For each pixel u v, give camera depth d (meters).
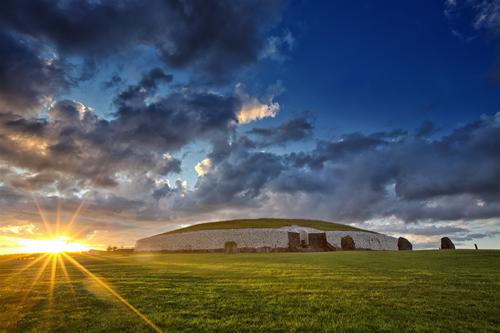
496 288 18.42
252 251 68.94
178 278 23.34
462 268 27.03
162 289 18.88
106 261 42.34
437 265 29.44
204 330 11.72
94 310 14.55
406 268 27.70
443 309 13.99
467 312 13.61
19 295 18.25
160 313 13.79
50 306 15.52
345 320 12.60
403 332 11.34
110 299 16.55
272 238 75.88
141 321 12.83
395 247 85.25
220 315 13.43
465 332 11.32
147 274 25.94
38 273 29.09
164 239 81.81
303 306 14.65
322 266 30.25
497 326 11.95
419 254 40.69
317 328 11.78
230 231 78.75
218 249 74.75
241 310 14.13
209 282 21.27
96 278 24.27
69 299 16.81
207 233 79.31
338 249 74.88
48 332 12.01
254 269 28.48
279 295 16.89
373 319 12.70
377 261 34.16
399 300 15.59
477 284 19.61
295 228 80.19
